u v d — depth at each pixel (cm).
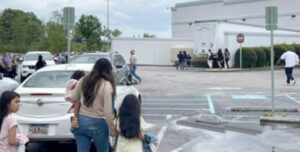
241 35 4403
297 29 6812
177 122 1357
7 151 601
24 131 859
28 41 6788
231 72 4084
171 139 1100
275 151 970
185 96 2080
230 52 4688
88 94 665
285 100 1902
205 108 1670
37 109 870
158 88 2483
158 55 5706
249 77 3369
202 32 4741
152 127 1270
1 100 602
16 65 3144
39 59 2250
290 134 1167
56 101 870
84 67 1035
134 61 2798
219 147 1011
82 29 7088
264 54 4706
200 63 4872
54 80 969
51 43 6097
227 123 1334
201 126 1291
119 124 594
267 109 1578
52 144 1009
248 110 1590
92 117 670
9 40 6838
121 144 591
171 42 5734
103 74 671
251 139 1102
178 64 4709
